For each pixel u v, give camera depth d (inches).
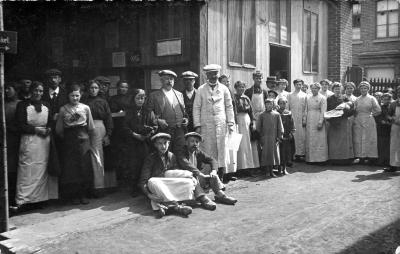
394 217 205.6
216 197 238.2
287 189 267.7
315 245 171.8
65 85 293.1
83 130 235.5
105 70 353.7
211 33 307.1
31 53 350.9
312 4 447.2
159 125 244.4
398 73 748.6
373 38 779.4
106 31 346.9
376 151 355.3
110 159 269.7
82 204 236.4
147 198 241.6
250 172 307.7
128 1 327.0
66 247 170.6
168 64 314.2
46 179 231.1
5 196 188.2
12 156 223.8
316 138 357.1
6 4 332.2
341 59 482.6
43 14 350.3
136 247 170.6
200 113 267.3
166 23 313.1
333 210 218.2
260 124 303.7
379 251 165.8
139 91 243.4
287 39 407.8
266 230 189.2
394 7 753.6
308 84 447.2
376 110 350.6
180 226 195.8
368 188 267.9
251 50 356.5
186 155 241.3
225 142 270.1
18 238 178.9
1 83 184.1
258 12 361.7
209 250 167.3
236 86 295.6
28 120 222.5
